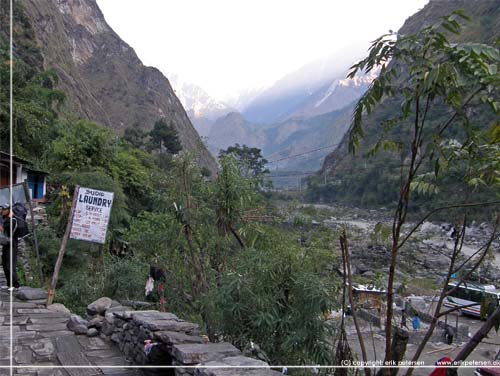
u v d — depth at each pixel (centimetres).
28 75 4197
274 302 605
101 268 1109
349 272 430
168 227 849
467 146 352
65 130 2066
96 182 1534
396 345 383
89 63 12781
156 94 12519
